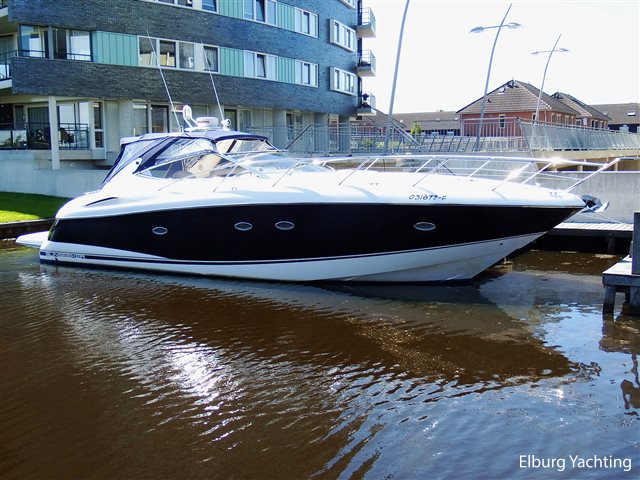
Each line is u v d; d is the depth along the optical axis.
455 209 8.67
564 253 12.63
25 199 19.03
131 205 10.32
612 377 5.90
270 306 8.36
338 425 5.01
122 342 6.95
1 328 7.47
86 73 21.59
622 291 8.32
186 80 24.81
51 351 6.68
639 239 7.85
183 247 10.13
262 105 28.83
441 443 4.73
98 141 23.30
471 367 6.18
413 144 26.98
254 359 6.42
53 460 4.55
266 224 9.44
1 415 5.24
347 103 38.12
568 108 68.81
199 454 4.60
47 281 9.98
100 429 4.98
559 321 7.68
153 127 24.86
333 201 8.97
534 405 5.32
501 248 9.09
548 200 8.57
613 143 34.88
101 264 10.91
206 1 25.52
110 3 21.98
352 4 38.59
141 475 4.35
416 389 5.67
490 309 8.24
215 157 10.51
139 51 23.03
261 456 4.57
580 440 4.74
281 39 29.92
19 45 21.48
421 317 7.85
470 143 25.16
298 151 28.52
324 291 9.23
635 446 4.65
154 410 5.30
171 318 7.84
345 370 6.12
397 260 9.21
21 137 22.67
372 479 4.27
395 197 8.78
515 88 63.28
